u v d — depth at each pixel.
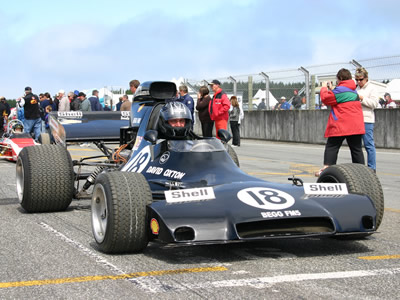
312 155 15.59
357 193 5.12
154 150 5.99
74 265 4.57
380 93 18.77
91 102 20.30
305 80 21.28
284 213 4.52
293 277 4.16
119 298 3.73
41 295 3.81
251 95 24.28
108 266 4.53
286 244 5.32
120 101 22.88
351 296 3.71
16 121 15.00
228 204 4.64
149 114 6.59
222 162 5.62
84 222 6.44
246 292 3.81
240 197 4.76
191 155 5.60
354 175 5.36
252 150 17.69
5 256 4.88
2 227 6.15
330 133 7.60
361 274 4.24
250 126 24.48
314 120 20.89
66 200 6.99
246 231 4.56
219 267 4.48
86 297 3.76
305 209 4.61
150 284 4.02
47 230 5.98
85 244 5.33
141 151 6.34
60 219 6.63
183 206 4.61
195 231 4.35
